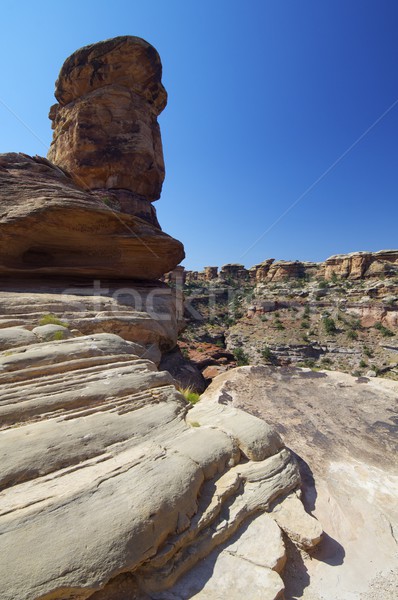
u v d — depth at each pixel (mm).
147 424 4832
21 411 4316
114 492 3377
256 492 4293
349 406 7844
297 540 3881
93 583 2688
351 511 4555
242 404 7887
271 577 3203
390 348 62688
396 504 4695
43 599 2496
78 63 22688
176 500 3535
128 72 22766
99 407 4879
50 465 3668
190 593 3012
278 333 74062
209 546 3471
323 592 3396
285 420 7125
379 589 3455
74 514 3041
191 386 13289
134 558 2949
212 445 4695
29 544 2709
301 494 4754
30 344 6129
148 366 6594
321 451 5965
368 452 5973
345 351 64938
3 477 3354
